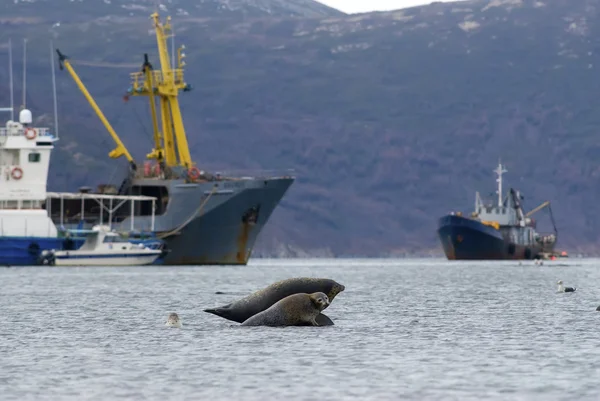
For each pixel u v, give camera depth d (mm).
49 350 101062
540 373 84938
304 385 80188
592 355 95375
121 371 87625
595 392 75938
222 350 99625
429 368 88125
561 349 99938
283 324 120062
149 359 94250
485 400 73500
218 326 121438
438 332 115688
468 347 101812
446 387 78812
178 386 80312
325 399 74562
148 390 78625
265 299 123625
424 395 75625
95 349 101625
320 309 120688
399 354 96500
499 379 82250
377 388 78688
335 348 100625
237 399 74812
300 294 120812
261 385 80375
